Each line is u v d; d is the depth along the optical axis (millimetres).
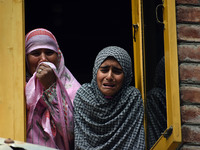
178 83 5762
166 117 5684
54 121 5570
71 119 5613
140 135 5441
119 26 8625
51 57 5996
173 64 5793
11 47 5395
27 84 5477
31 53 5930
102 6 8742
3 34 5402
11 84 5348
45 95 5566
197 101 5879
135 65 5977
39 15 8859
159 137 5637
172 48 5832
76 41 8828
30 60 5922
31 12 8828
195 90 5898
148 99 5691
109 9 8680
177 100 5723
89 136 5441
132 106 5590
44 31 6066
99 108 5527
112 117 5527
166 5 5914
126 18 8555
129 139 5414
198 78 5926
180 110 5836
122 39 8555
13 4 5457
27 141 5441
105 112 5527
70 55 8773
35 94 5477
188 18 6020
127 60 5730
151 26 5875
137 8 6023
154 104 5703
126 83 5738
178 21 5992
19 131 5289
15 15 5445
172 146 5664
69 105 5664
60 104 5574
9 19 5434
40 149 3938
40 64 5641
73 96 6035
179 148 5797
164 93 5738
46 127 5492
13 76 5359
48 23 8891
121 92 5656
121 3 8617
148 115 5637
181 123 5824
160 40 5867
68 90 6086
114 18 8664
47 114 5574
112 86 5598
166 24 5891
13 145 3926
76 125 5551
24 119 5340
